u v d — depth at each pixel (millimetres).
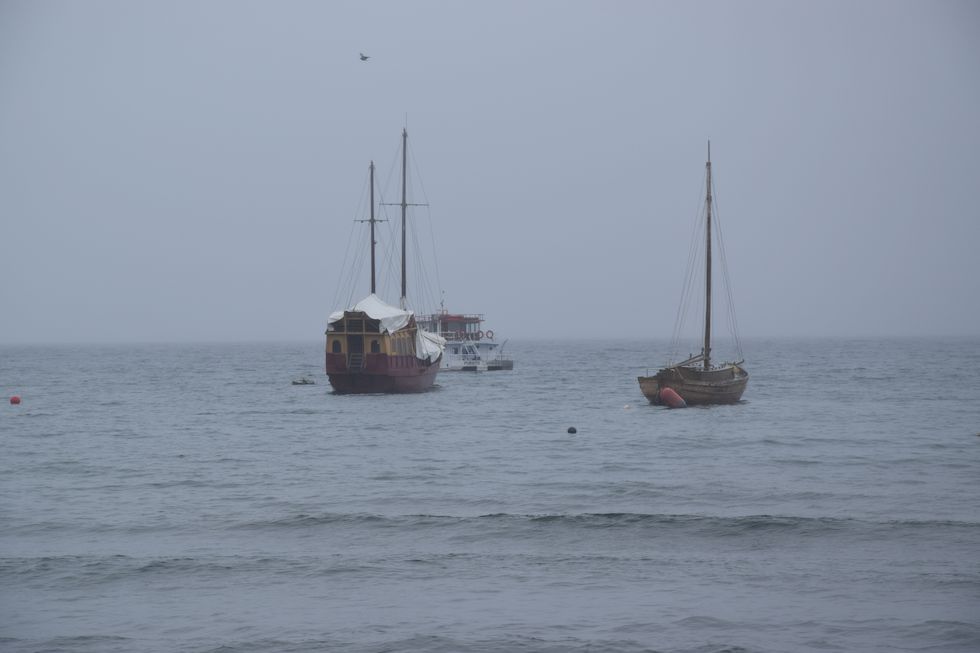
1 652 92875
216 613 103375
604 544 130875
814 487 171750
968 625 97125
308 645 94438
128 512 152500
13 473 194500
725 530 136625
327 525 141625
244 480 184375
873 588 109250
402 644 94375
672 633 96312
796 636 95188
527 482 180500
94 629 98875
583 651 92312
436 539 133750
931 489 169125
